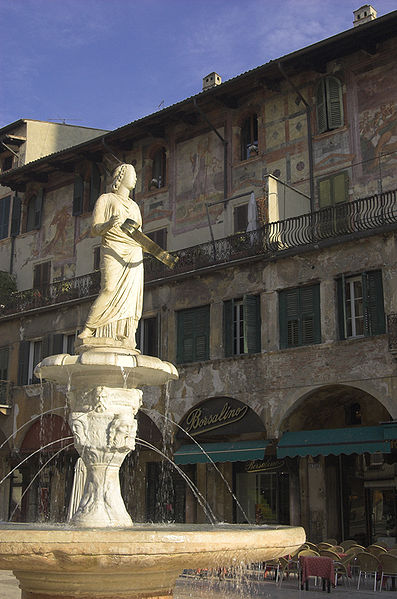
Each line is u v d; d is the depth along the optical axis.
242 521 27.25
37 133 40.75
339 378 23.34
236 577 18.17
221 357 26.66
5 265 39.69
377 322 23.23
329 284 24.38
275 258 25.61
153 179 33.75
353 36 26.05
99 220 10.37
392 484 24.78
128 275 10.20
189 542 6.38
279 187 26.88
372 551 18.12
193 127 32.41
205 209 31.17
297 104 28.92
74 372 9.50
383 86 26.61
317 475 25.62
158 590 7.14
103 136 33.59
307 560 17.14
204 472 28.03
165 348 28.47
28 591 7.01
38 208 38.72
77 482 9.83
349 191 26.72
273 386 24.86
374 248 23.58
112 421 9.46
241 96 30.75
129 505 29.56
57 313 33.34
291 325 25.17
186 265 28.58
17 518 32.97
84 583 6.73
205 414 26.34
